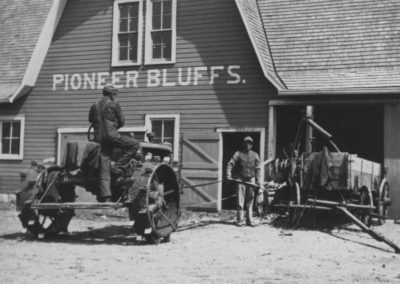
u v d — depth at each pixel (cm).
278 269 771
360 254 930
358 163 1232
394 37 1540
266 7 1738
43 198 1002
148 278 685
